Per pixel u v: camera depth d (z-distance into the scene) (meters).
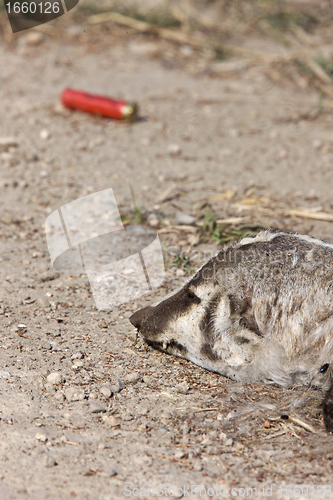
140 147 17.33
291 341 8.26
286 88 21.80
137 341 9.77
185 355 9.15
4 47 23.94
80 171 15.85
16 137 17.36
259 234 8.97
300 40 25.47
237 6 28.30
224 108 20.16
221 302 8.38
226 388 8.72
